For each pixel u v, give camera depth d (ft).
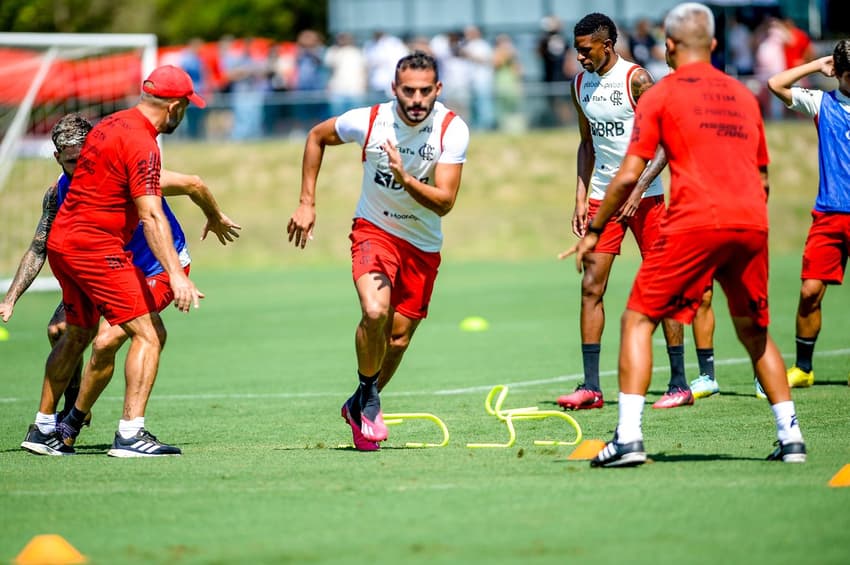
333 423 104.42
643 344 75.00
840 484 68.39
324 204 337.72
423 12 421.59
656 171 104.88
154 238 84.23
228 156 355.56
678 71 75.10
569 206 329.93
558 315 194.29
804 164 343.87
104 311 87.45
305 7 587.27
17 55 259.60
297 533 60.70
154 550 58.08
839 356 140.97
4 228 289.33
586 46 109.50
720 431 93.61
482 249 305.94
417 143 86.02
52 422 90.84
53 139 90.07
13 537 61.72
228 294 241.76
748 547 56.03
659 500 65.72
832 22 368.89
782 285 227.81
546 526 60.70
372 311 84.89
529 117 362.74
